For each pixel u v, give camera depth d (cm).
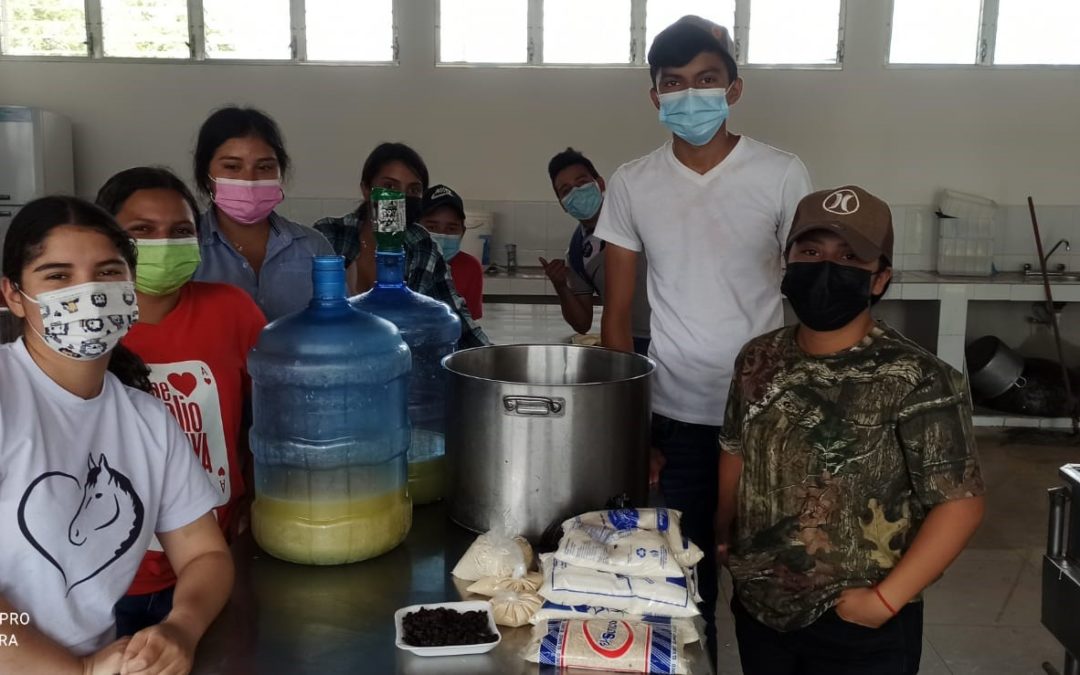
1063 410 515
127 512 115
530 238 566
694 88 170
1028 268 550
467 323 226
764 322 182
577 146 559
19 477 104
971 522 126
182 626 107
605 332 201
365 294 151
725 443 151
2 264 108
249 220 181
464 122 557
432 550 132
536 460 127
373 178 249
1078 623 164
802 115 551
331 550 124
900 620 134
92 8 548
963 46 547
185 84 552
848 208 129
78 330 106
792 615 134
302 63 552
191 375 149
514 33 555
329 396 122
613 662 100
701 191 179
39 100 552
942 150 552
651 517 118
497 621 111
